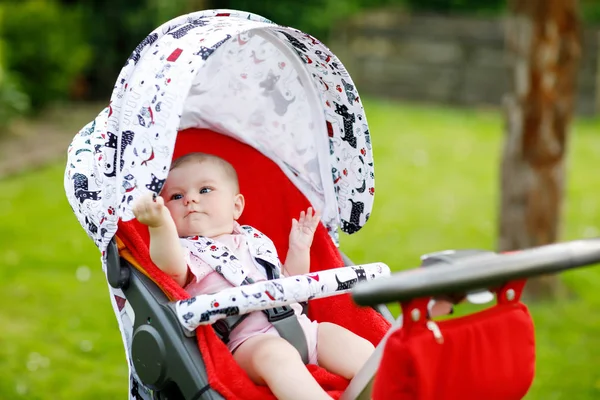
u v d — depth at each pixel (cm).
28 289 741
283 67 396
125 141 329
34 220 941
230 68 398
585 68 1608
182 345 313
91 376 588
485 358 271
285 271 396
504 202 740
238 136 422
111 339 648
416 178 1161
